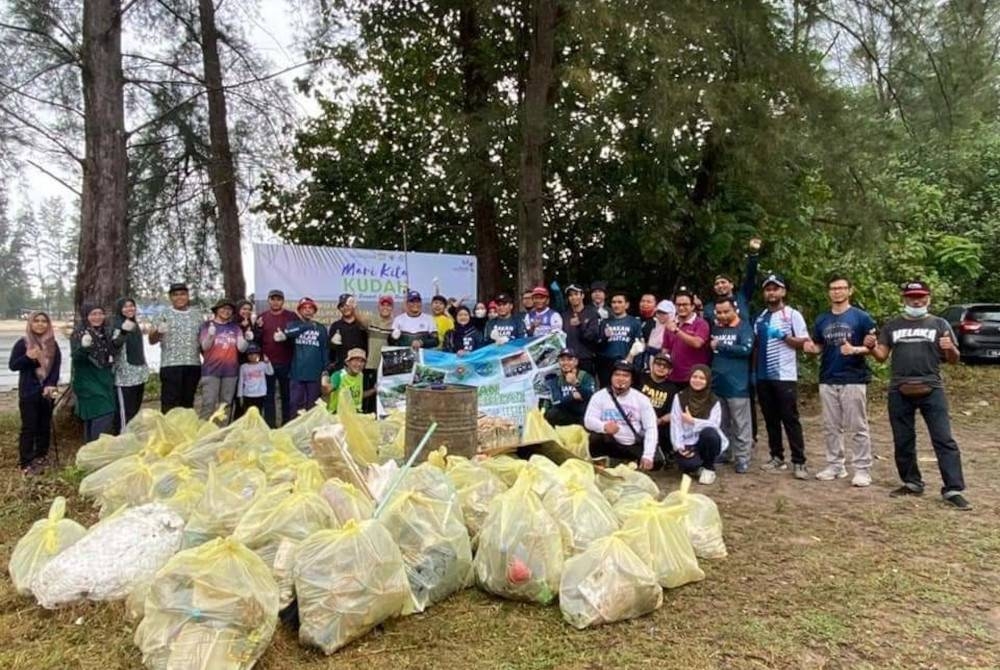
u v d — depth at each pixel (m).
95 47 8.38
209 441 5.93
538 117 9.16
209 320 7.75
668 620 3.66
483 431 6.57
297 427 6.19
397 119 13.95
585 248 12.89
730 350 6.80
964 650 3.35
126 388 7.28
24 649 3.39
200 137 11.28
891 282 14.62
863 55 11.18
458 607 3.81
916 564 4.41
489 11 9.90
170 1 10.31
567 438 6.21
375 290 9.96
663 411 6.84
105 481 5.73
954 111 11.33
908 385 5.87
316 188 14.03
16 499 5.82
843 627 3.58
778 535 4.99
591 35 7.75
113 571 3.79
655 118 8.34
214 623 3.04
